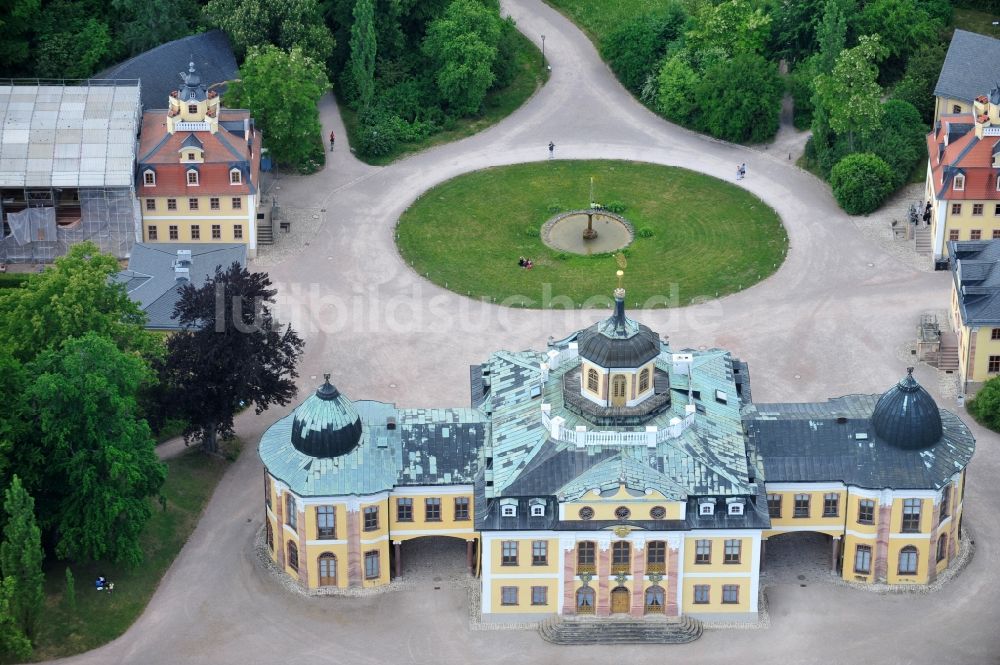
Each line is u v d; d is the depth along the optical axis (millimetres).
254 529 198500
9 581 168000
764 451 186250
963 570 191625
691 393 188250
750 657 179625
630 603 183375
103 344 186125
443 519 187000
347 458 185375
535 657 179875
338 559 187375
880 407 186375
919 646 180625
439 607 186625
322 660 179500
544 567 181500
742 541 180125
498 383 195000
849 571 189250
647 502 177500
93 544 181375
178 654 180000
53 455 182625
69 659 178750
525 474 179875
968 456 187125
